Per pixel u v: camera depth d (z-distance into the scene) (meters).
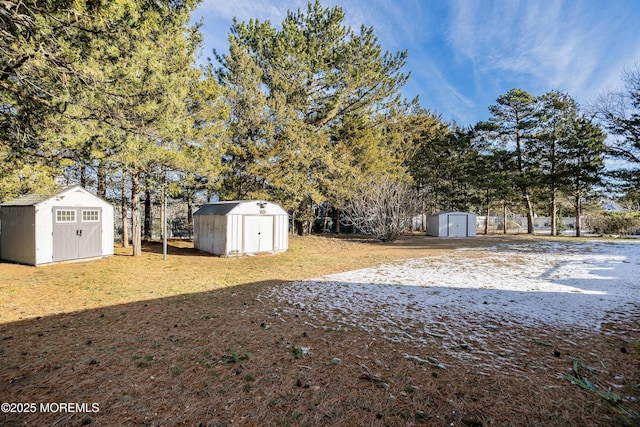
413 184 26.22
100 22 4.73
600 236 23.86
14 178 7.61
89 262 10.82
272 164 15.80
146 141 7.93
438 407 2.59
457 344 3.95
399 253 14.31
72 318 4.93
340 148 18.97
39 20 4.45
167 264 10.81
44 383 2.96
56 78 5.00
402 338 4.16
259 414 2.49
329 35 17.95
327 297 6.36
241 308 5.56
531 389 2.86
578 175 22.22
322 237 20.97
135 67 5.99
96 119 6.05
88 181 16.67
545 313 5.23
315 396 2.76
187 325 4.63
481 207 31.11
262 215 14.12
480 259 12.07
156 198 20.69
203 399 2.71
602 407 2.57
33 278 8.02
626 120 16.28
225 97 15.41
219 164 14.51
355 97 19.27
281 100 16.06
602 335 4.21
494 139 27.61
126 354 3.61
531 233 27.23
